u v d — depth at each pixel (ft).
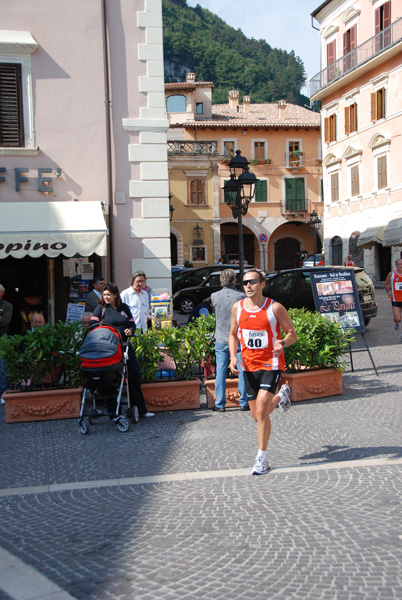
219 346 27.76
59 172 41.14
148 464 20.22
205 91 171.83
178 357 29.12
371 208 112.88
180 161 144.25
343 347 30.73
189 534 14.15
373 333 52.42
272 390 18.52
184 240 145.59
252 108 180.75
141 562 12.80
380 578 11.64
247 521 14.76
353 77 115.24
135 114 42.06
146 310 33.91
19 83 41.06
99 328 25.02
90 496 17.33
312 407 27.76
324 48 125.39
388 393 29.96
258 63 371.76
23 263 42.04
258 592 11.31
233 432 24.04
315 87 128.36
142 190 41.93
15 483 18.97
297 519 14.74
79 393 27.73
